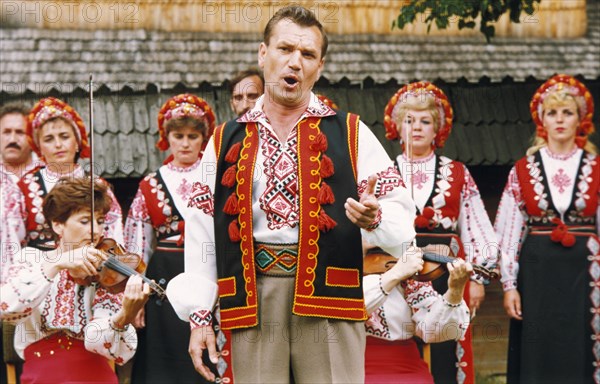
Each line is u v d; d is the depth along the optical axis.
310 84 4.42
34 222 6.52
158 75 8.83
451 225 6.91
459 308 5.51
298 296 4.22
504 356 8.60
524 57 9.40
